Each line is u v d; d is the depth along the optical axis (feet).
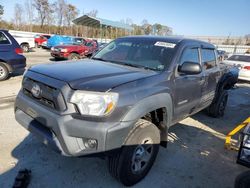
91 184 9.55
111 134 7.87
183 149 13.21
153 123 10.46
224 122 18.35
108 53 13.29
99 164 10.91
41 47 86.17
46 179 9.64
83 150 8.04
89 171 10.37
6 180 9.37
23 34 81.15
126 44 13.35
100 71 9.64
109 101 7.88
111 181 9.82
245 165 7.93
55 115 8.12
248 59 38.22
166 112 10.43
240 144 8.11
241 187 8.29
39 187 9.16
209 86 15.26
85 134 7.79
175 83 10.90
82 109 7.85
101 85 8.14
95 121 7.83
